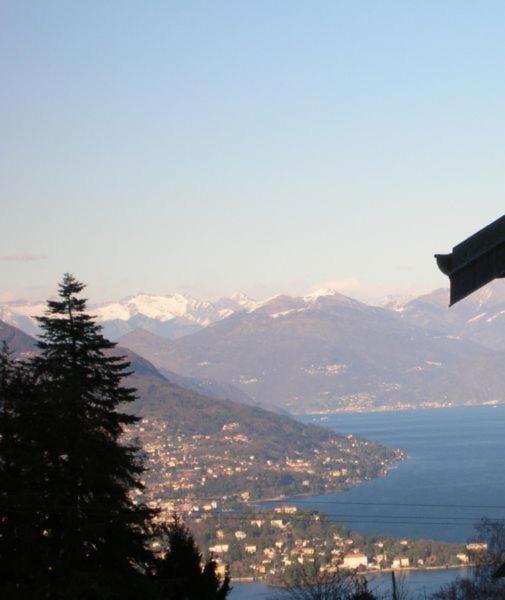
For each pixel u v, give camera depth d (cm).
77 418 3766
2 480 3609
